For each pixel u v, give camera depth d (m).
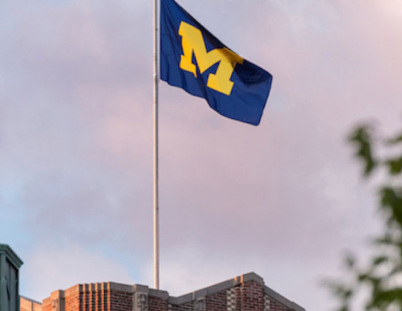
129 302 27.94
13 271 20.67
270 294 30.25
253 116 32.12
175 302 28.59
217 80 32.31
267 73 32.19
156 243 30.59
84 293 27.97
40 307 29.61
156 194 31.55
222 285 29.61
